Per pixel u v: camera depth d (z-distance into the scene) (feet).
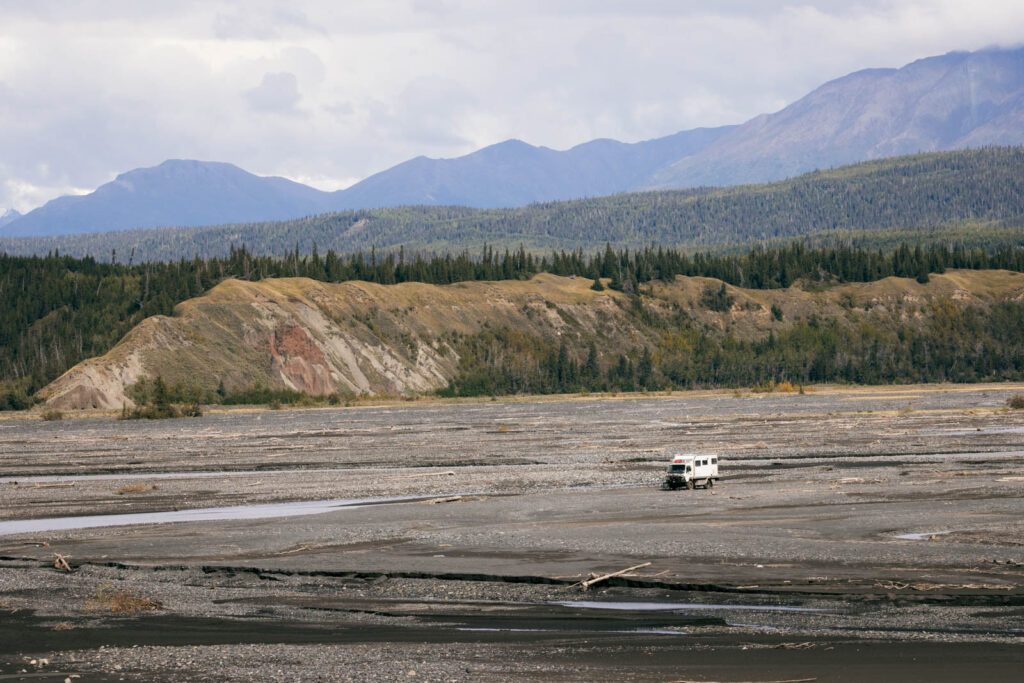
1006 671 221.25
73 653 258.78
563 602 310.86
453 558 378.73
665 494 549.54
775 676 221.87
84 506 569.23
